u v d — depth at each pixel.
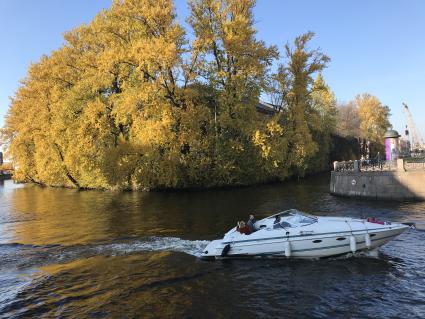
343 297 10.10
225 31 36.00
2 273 12.75
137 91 33.59
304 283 11.19
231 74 37.81
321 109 66.19
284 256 13.33
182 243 15.97
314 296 10.23
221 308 9.67
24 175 59.91
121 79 38.56
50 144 47.47
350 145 80.44
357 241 13.13
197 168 37.34
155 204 28.92
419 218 19.75
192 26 37.12
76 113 41.62
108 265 13.27
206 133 38.00
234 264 13.06
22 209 29.94
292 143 40.88
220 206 26.47
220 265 13.00
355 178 28.69
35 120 49.81
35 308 9.91
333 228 13.27
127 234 18.20
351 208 23.89
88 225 21.25
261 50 36.97
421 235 15.97
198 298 10.33
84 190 46.28
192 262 13.38
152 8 33.41
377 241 13.27
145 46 32.56
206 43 35.03
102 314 9.49
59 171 48.50
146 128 33.31
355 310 9.33
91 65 40.97
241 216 22.22
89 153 39.97
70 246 16.19
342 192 29.97
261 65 37.09
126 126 40.84
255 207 25.55
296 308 9.55
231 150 37.72
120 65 35.94
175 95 34.81
